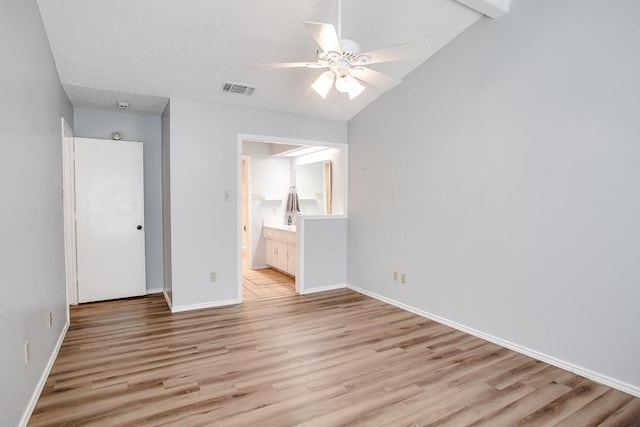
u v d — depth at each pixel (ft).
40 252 7.75
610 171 7.62
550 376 8.18
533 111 8.97
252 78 11.91
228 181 13.58
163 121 14.53
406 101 12.82
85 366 8.57
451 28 10.56
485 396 7.36
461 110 10.82
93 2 8.25
